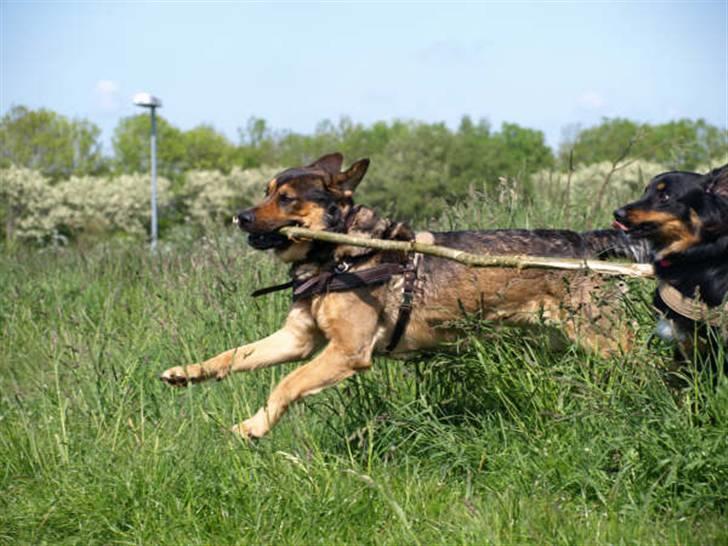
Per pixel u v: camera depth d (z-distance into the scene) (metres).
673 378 4.46
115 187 50.03
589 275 4.95
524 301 5.15
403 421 4.75
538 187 9.07
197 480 4.28
